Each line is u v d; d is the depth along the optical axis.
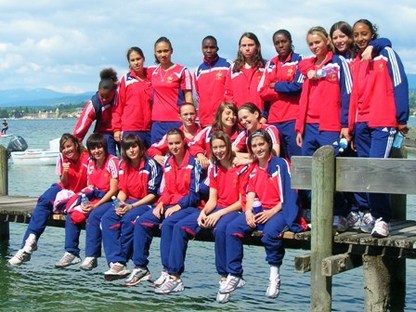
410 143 24.69
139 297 9.10
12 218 10.89
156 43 10.05
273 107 9.19
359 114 7.97
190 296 9.18
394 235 7.64
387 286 7.93
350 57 8.32
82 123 10.43
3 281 9.91
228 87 9.66
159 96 10.09
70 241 9.70
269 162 8.12
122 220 9.06
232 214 8.27
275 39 9.06
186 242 8.51
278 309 8.64
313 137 8.40
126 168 9.34
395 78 7.67
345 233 7.73
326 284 7.31
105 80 10.38
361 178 7.25
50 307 8.68
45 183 24.09
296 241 8.22
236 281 8.09
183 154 8.84
